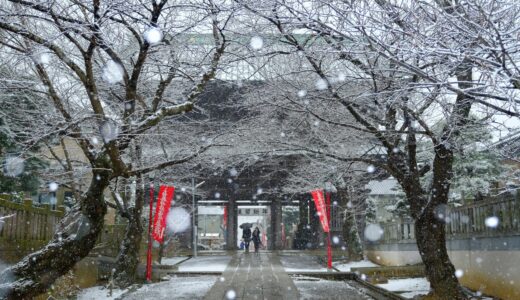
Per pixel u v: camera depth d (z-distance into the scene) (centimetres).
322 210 2252
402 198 2556
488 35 668
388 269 1995
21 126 1211
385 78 951
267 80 1333
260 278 1948
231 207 3909
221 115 1778
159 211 1886
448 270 1298
